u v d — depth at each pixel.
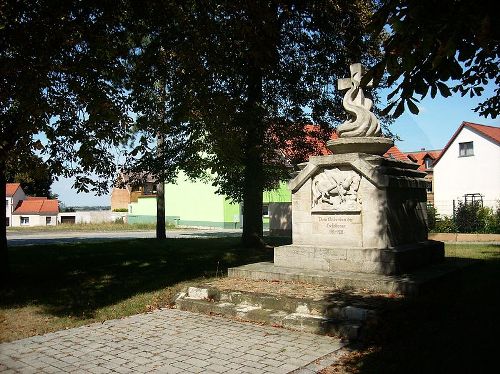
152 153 17.02
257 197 17.11
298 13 16.06
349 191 9.39
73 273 11.84
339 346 6.04
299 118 17.17
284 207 28.55
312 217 9.91
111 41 9.91
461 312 7.06
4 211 10.78
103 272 11.96
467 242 22.05
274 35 12.67
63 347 6.23
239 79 14.92
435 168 37.78
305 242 9.96
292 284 8.64
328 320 6.67
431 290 7.81
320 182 9.79
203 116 11.78
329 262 9.22
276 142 16.98
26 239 27.25
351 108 9.88
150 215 49.47
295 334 6.64
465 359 5.05
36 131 8.95
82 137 9.79
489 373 4.65
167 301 8.86
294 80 16.66
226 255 14.82
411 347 5.62
